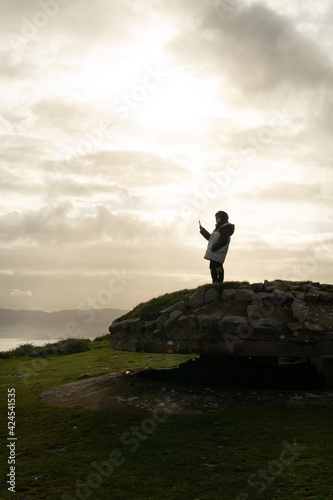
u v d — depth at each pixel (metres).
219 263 10.21
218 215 10.48
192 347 8.94
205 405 8.53
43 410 9.23
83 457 6.57
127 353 18.94
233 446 6.56
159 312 9.81
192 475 5.71
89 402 9.34
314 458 5.94
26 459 6.71
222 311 9.16
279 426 7.25
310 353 8.45
